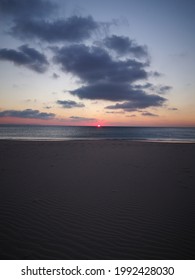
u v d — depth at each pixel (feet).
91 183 25.03
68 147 59.88
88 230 14.33
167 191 22.58
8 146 58.75
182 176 29.01
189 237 13.75
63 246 12.46
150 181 26.30
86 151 52.24
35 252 11.83
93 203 18.94
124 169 32.73
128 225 15.16
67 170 31.37
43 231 14.05
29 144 65.57
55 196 20.43
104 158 42.55
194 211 17.65
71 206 18.19
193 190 23.02
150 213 17.16
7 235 13.41
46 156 43.70
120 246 12.64
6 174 28.25
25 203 18.56
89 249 12.26
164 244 12.94
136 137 154.92
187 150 57.26
